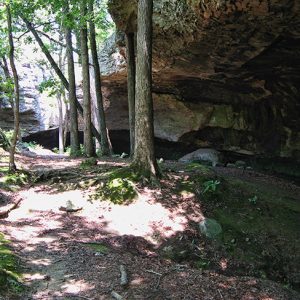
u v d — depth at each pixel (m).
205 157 17.97
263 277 7.28
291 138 16.73
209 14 9.10
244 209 9.01
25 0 12.42
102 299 4.51
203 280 5.40
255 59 11.77
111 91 20.92
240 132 18.86
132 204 8.30
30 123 28.98
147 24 8.96
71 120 17.06
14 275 4.79
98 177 9.35
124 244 6.98
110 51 18.33
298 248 8.01
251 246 7.89
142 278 5.20
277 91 15.42
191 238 7.70
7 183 9.16
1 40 16.64
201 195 9.00
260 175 13.88
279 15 8.44
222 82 15.74
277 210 9.20
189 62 13.28
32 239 6.32
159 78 16.69
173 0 10.46
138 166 9.20
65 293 4.59
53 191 9.08
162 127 20.58
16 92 9.71
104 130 17.19
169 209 8.30
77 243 6.37
